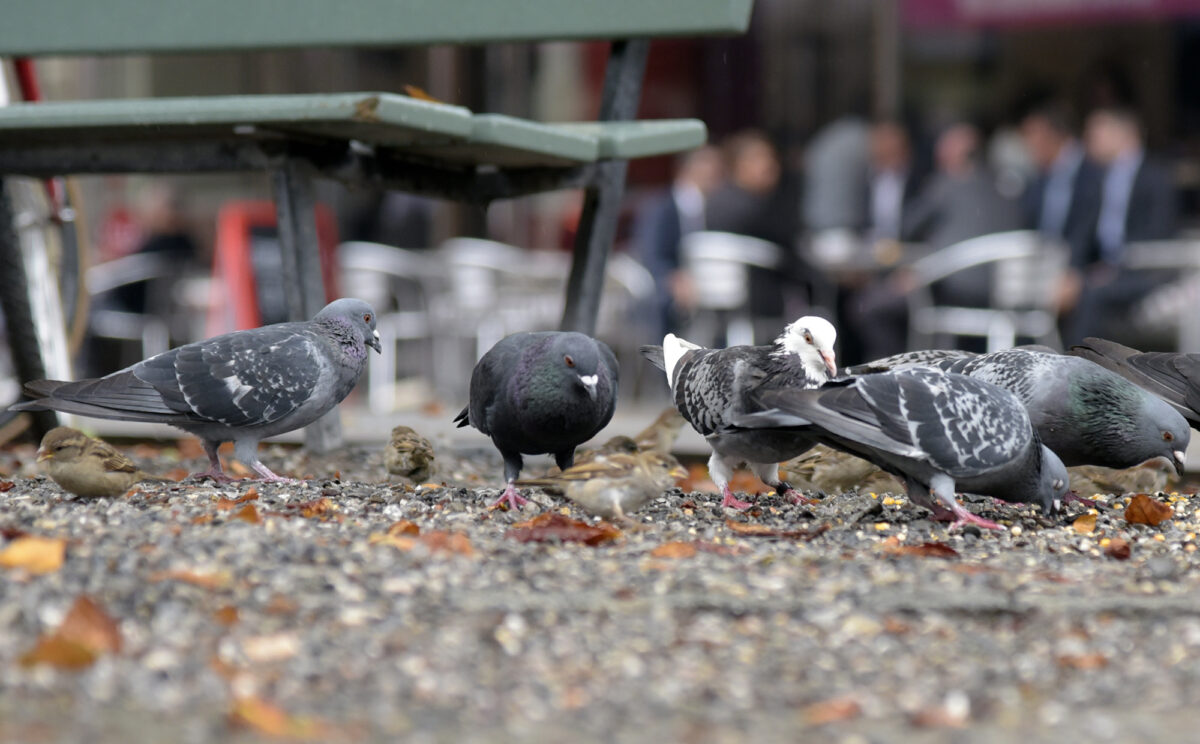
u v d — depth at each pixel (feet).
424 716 14.16
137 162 31.48
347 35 35.76
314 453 34.42
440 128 28.45
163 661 15.21
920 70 75.82
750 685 15.35
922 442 24.03
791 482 29.94
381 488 27.35
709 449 37.06
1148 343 61.16
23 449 35.42
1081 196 59.00
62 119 29.68
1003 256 57.72
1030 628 17.51
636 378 63.21
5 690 14.26
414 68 74.49
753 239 61.16
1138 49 75.05
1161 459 29.48
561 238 78.18
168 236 68.13
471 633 16.58
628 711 14.51
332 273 55.88
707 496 28.91
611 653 16.17
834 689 15.29
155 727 13.50
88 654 14.88
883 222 64.90
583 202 35.27
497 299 64.59
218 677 14.85
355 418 45.42
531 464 34.81
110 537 20.22
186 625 16.33
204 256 76.89
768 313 61.41
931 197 61.31
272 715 13.71
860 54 74.23
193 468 33.24
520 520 23.94
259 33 36.19
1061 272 58.54
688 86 75.82
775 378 26.02
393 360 64.54
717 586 18.79
